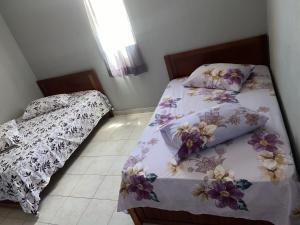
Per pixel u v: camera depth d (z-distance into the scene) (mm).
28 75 3713
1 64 3352
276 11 1832
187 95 2533
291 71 1442
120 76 3346
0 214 2482
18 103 3547
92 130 3469
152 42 3039
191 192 1507
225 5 2635
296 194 1274
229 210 1459
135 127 3322
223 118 1673
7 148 2598
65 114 3029
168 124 1816
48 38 3428
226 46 2783
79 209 2258
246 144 1588
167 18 2859
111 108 3650
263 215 1399
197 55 2924
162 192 1584
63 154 2717
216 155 1575
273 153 1462
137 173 1625
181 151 1594
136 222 1854
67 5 3113
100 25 3014
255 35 2701
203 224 1682
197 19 2783
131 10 2900
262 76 2494
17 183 2211
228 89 2408
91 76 3471
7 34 3486
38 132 2779
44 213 2326
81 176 2678
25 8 3293
